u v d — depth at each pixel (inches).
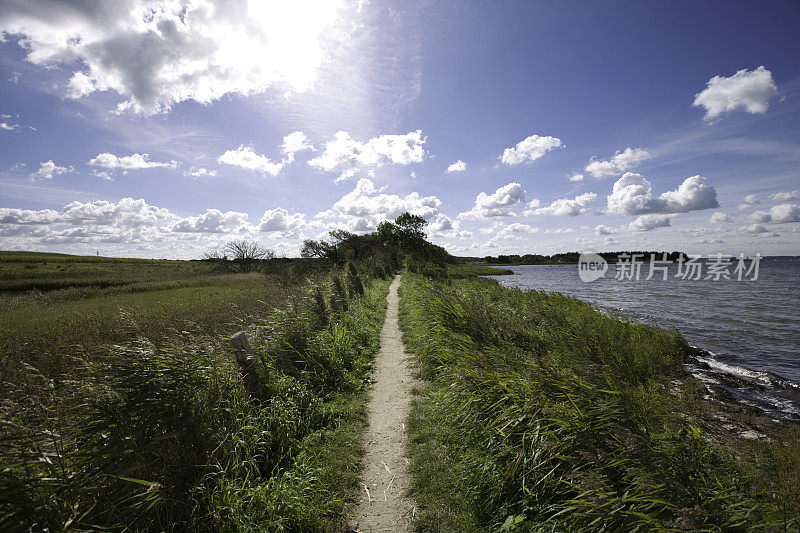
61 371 236.7
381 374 286.8
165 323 344.5
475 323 315.9
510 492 129.1
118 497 104.7
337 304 404.8
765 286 1275.8
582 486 111.8
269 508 119.8
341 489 143.0
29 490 90.1
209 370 163.8
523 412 152.5
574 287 1359.5
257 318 317.1
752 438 215.9
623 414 142.9
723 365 387.2
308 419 192.7
